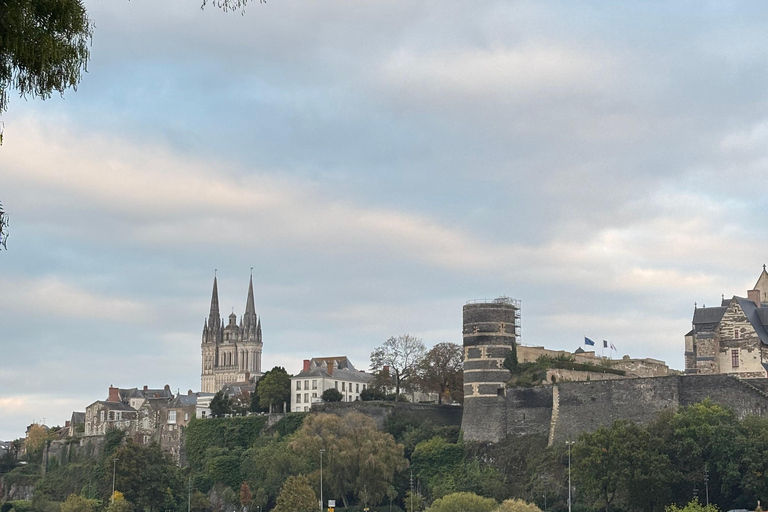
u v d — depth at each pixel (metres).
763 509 151.12
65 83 44.06
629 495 161.25
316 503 192.25
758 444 158.75
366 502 197.12
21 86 43.25
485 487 194.00
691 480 161.12
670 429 167.88
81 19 44.41
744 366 189.12
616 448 159.75
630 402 188.88
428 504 198.12
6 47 41.84
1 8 41.91
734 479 156.88
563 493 181.88
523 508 160.00
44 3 43.31
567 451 184.12
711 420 166.38
